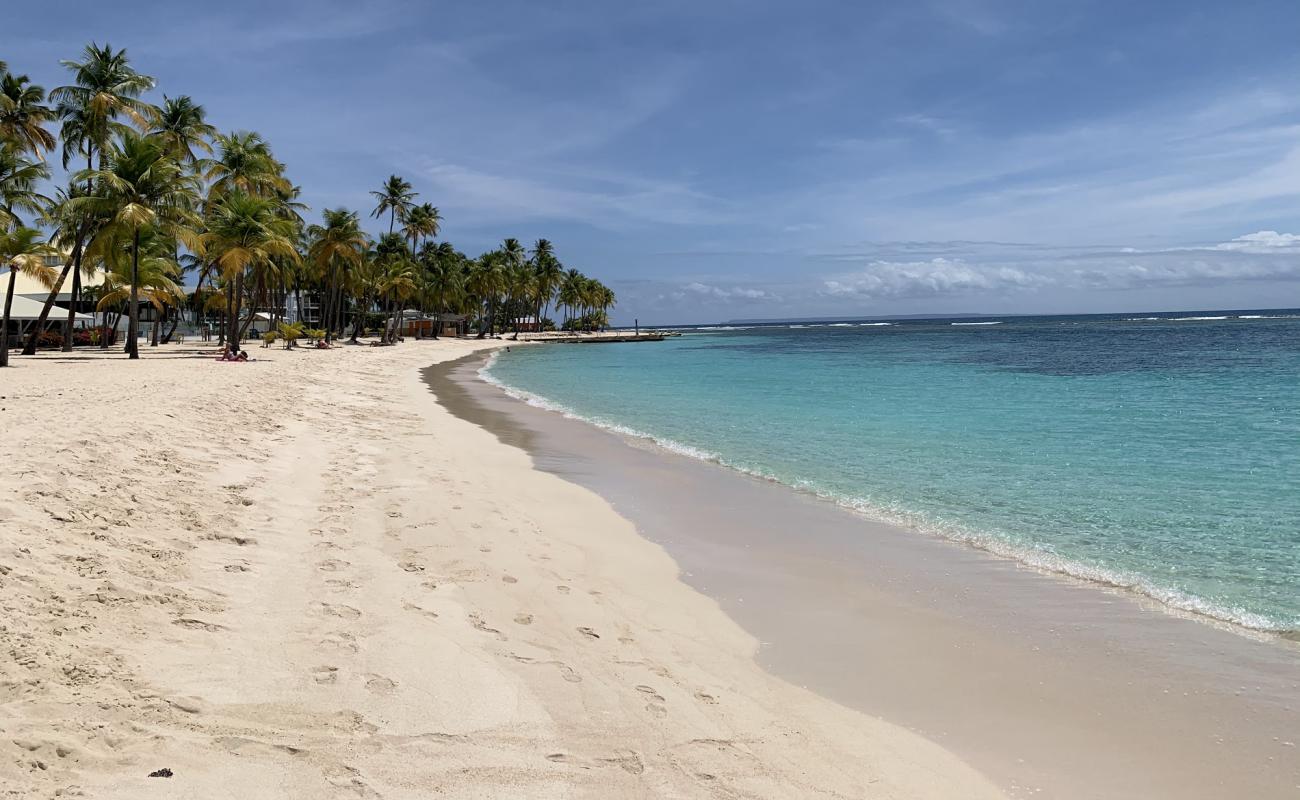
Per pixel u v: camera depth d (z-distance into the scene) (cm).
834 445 1501
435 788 341
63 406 1316
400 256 7331
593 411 2150
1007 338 8419
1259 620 595
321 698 414
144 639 450
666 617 601
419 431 1574
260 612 525
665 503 1009
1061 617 607
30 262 3272
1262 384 2631
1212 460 1284
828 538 844
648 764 379
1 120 3447
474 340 9706
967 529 878
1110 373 3278
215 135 4312
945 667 517
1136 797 370
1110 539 829
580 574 693
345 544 712
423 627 528
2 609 436
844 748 410
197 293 6384
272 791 328
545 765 368
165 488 789
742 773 378
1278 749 409
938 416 1942
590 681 469
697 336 14850
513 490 1038
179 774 331
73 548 558
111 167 3319
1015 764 399
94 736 346
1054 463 1282
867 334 13488
